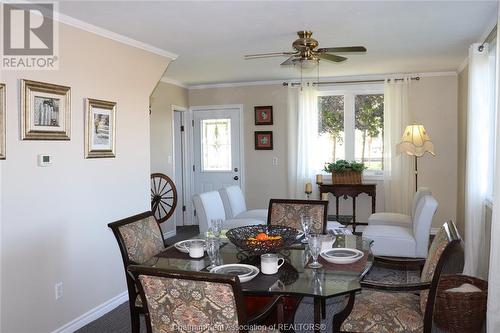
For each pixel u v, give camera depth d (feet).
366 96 20.85
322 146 21.56
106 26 11.18
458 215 19.11
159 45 13.52
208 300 5.12
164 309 5.42
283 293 6.38
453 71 19.45
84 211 10.96
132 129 12.88
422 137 16.97
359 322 7.25
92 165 11.22
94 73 11.24
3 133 8.65
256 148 22.08
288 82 21.20
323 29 11.98
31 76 9.32
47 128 9.67
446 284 10.86
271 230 9.27
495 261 8.68
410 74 19.79
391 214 17.22
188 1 9.38
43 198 9.67
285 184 21.77
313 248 7.48
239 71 18.72
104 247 11.69
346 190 19.72
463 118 17.58
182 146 22.88
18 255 9.06
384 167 20.03
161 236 9.87
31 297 9.39
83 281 10.93
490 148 12.58
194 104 22.79
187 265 7.77
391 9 10.28
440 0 9.70
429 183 19.98
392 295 7.99
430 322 6.95
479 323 9.62
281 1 9.53
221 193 17.08
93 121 11.13
